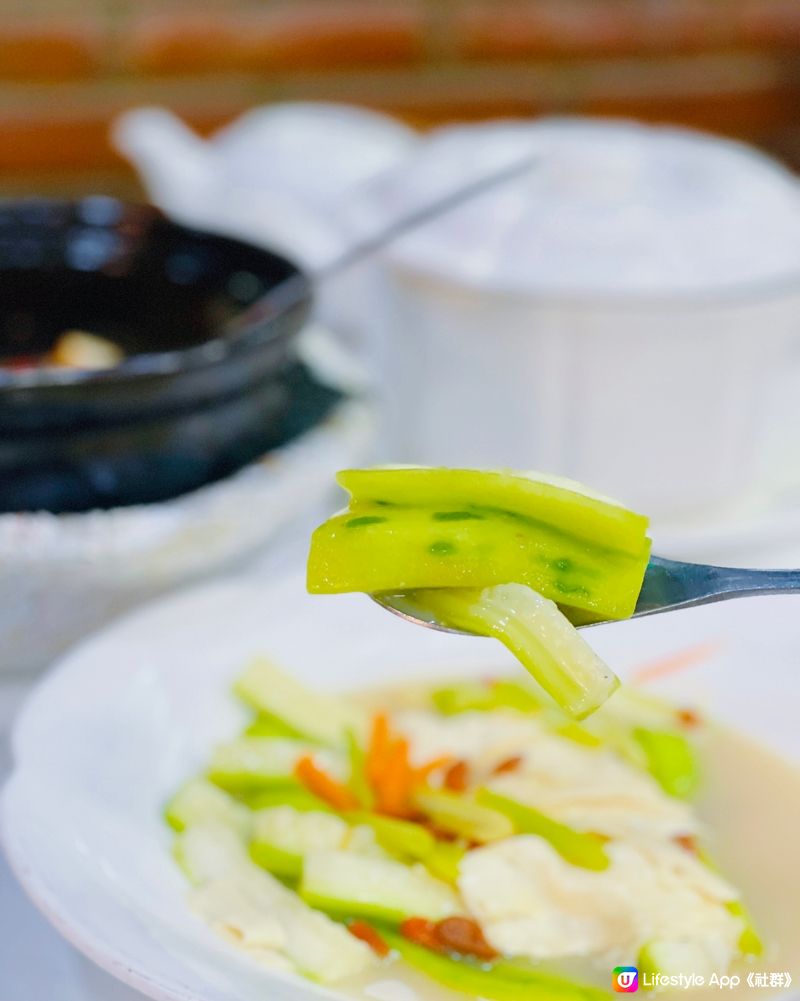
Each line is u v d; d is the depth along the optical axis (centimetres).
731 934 37
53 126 97
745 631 43
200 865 38
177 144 71
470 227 49
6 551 43
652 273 47
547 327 47
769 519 51
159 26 96
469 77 102
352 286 60
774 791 40
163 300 54
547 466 50
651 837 39
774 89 107
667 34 104
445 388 50
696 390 48
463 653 44
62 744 39
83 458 44
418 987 36
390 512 33
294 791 40
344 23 98
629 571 33
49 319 55
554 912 37
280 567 49
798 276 48
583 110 105
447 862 38
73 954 38
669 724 42
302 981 35
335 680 43
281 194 66
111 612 46
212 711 42
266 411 47
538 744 42
